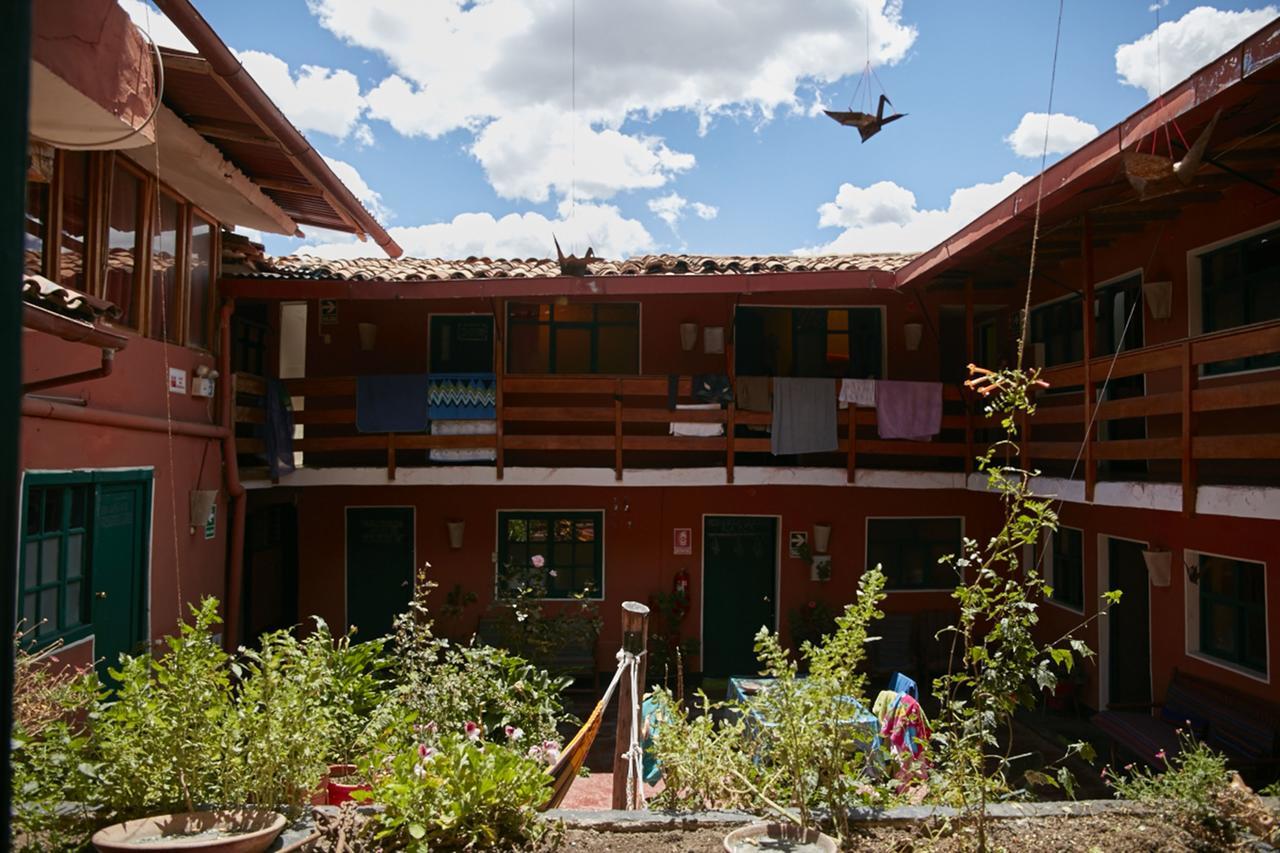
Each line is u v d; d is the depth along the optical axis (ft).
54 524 19.85
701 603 37.47
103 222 21.80
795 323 38.55
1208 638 26.02
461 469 33.53
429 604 36.94
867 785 14.52
